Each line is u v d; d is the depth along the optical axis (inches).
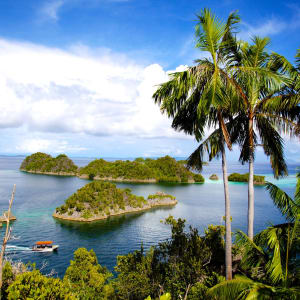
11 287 348.5
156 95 428.1
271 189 413.7
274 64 471.5
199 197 3511.3
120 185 5108.3
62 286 386.0
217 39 396.2
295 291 280.1
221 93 367.9
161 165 6510.8
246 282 313.7
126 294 601.6
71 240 1663.4
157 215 2448.3
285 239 358.6
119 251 1470.2
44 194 3398.1
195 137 454.0
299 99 431.2
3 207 2522.1
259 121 502.0
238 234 388.8
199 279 509.4
